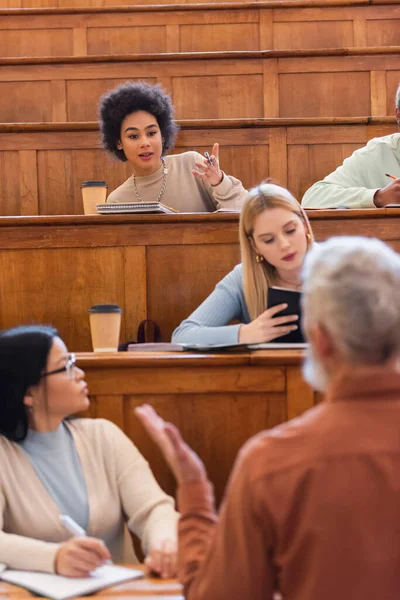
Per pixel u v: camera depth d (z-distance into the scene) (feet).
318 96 12.14
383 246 3.40
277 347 6.16
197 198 9.70
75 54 13.43
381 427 3.17
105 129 9.83
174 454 3.80
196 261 8.11
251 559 3.23
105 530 5.34
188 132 10.89
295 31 13.30
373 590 3.03
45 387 5.37
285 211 7.06
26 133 10.77
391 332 3.18
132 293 8.11
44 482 5.30
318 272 3.34
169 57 12.12
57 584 4.53
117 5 14.42
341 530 3.06
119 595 4.39
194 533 3.69
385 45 13.28
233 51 12.38
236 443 5.83
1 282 8.10
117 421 5.89
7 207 10.82
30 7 14.69
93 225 8.08
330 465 3.12
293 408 5.79
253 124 10.88
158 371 5.86
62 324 8.11
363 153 10.03
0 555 4.86
